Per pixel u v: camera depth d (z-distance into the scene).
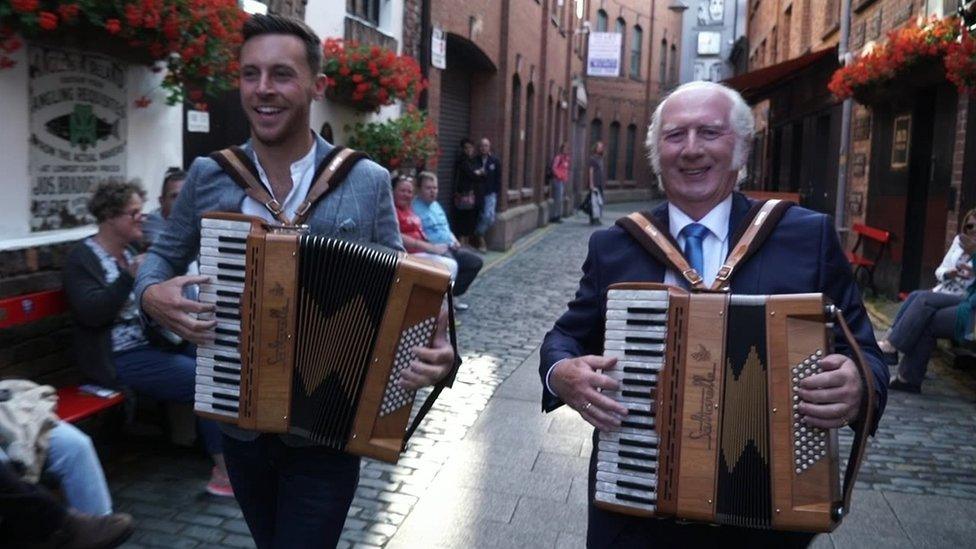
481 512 4.37
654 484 2.09
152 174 5.35
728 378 2.04
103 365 4.34
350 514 4.27
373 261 2.34
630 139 37.12
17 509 2.80
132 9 4.20
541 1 20.45
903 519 4.44
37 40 4.33
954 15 8.46
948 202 9.34
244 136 6.93
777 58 22.83
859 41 12.95
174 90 5.06
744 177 2.39
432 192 9.32
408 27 10.95
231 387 2.41
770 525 2.03
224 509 4.29
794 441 2.00
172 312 2.39
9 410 3.13
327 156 2.58
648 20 36.91
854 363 2.03
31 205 4.43
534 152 20.56
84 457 3.42
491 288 11.59
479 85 16.11
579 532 4.20
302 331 2.37
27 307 4.09
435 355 2.34
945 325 6.61
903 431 5.85
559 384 2.21
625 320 2.11
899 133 11.12
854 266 11.55
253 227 2.38
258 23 2.50
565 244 17.61
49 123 4.49
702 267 2.29
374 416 2.37
